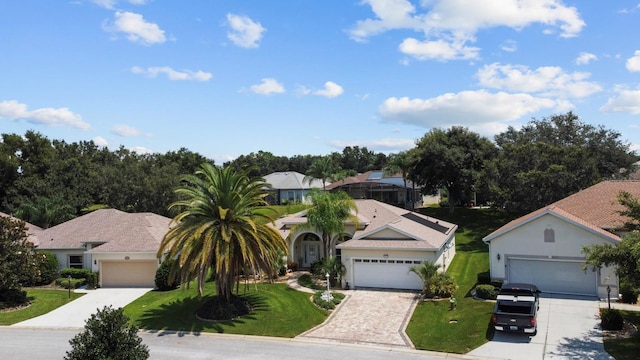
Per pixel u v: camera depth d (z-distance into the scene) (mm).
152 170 61594
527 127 65812
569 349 20219
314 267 37281
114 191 58625
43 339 24562
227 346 22984
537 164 50469
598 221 31172
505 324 21719
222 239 25922
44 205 50656
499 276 29438
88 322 16484
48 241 39031
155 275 35531
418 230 35656
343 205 35594
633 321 22906
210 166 28016
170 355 21828
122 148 84750
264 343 23375
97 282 36031
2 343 23969
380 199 82000
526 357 19766
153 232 38594
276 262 35781
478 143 61781
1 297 30922
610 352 19656
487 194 53281
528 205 48938
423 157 60750
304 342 23406
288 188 80250
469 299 28391
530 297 22641
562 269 28203
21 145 64625
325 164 76688
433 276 30047
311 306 29000
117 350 16203
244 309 27750
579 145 58531
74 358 15953
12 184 61938
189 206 27078
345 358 21031
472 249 46406
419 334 23703
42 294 33938
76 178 62625
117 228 39250
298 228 38250
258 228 27234
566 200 36031
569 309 25234
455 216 63281
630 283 19469
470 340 22141
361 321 26266
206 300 30422
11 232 30281
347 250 33719
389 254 32750
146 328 25828
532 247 28656
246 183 27812
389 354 21406
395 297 30609
